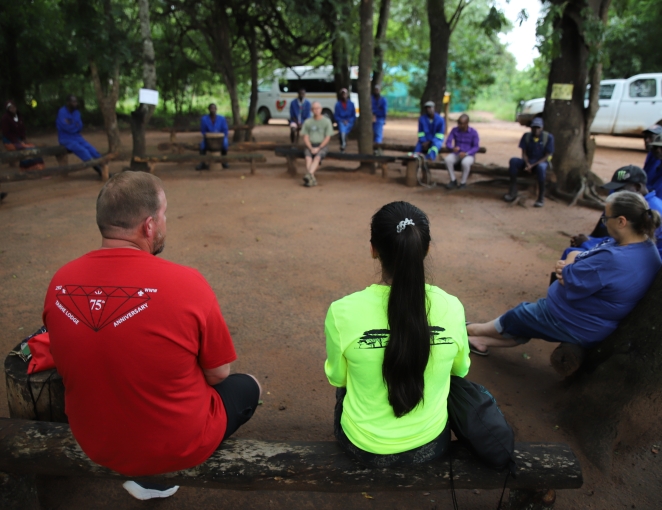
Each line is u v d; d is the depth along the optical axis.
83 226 6.48
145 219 1.72
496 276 5.17
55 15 15.95
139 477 1.91
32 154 8.20
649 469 2.61
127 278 1.62
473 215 7.49
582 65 8.20
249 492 2.46
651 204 3.68
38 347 2.32
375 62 14.13
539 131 7.82
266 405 3.09
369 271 5.23
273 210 7.54
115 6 10.05
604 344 2.91
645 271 2.74
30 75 17.02
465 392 1.94
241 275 5.04
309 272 5.17
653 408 2.67
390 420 1.77
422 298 1.65
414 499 2.45
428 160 9.49
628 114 14.97
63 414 2.34
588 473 2.59
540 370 3.54
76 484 2.47
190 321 1.64
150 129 19.08
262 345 3.76
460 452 1.96
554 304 3.08
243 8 14.73
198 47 18.03
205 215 7.16
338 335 1.75
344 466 1.90
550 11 7.52
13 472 2.02
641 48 18.39
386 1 13.98
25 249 5.61
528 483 1.90
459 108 31.34
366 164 10.51
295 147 10.88
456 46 25.52
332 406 3.10
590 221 7.26
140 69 15.96
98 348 1.57
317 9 11.98
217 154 10.84
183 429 1.71
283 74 18.30
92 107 20.39
